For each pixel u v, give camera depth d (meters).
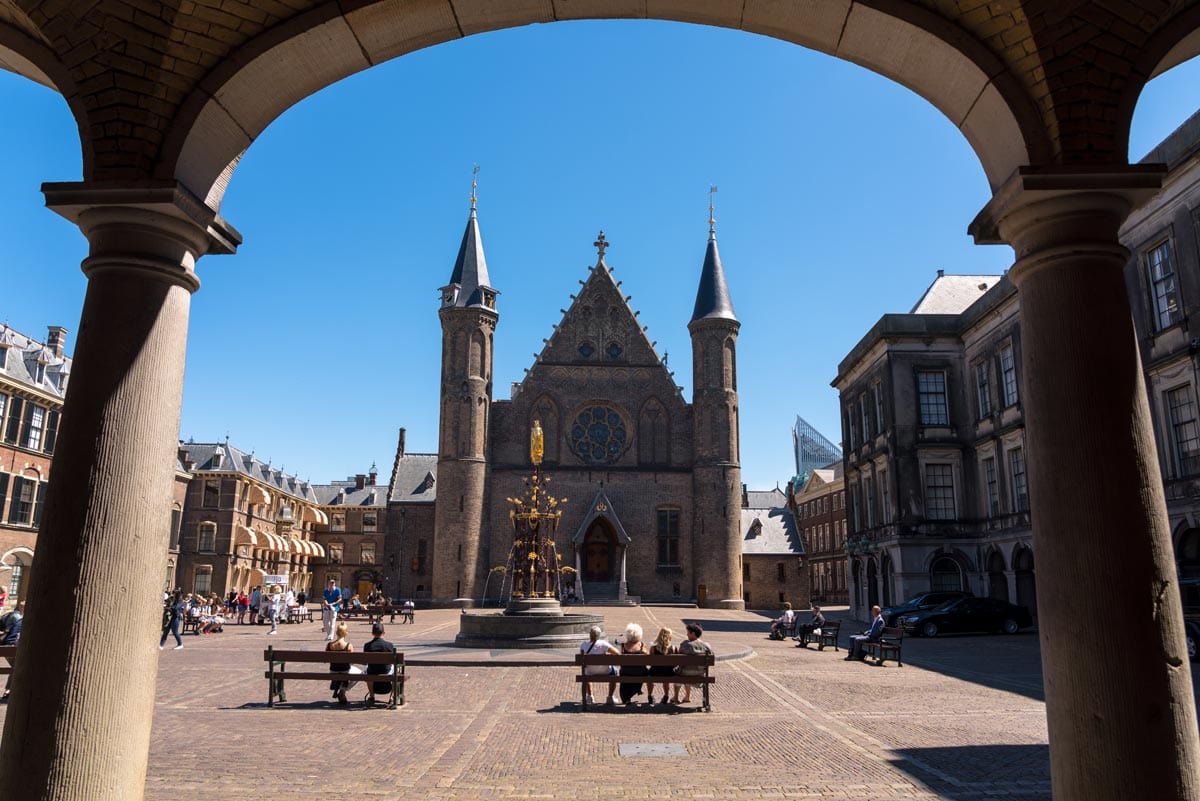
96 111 6.39
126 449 5.92
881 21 6.66
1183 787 5.27
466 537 53.34
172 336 6.35
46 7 6.25
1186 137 24.22
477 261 57.91
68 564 5.66
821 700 14.72
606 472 56.12
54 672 5.51
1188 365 24.23
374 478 89.56
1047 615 5.74
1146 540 5.56
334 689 14.57
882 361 39.88
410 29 6.97
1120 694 5.33
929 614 30.42
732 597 53.94
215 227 6.89
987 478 36.81
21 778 5.39
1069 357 5.88
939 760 9.89
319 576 85.75
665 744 10.81
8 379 41.59
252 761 9.80
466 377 55.34
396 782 8.84
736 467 55.97
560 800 8.19
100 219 6.23
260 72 6.65
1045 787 8.62
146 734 5.86
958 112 7.11
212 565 64.00
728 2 7.00
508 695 15.24
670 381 58.03
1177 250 24.88
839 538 77.06
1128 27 6.23
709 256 59.47
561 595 52.75
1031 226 6.21
